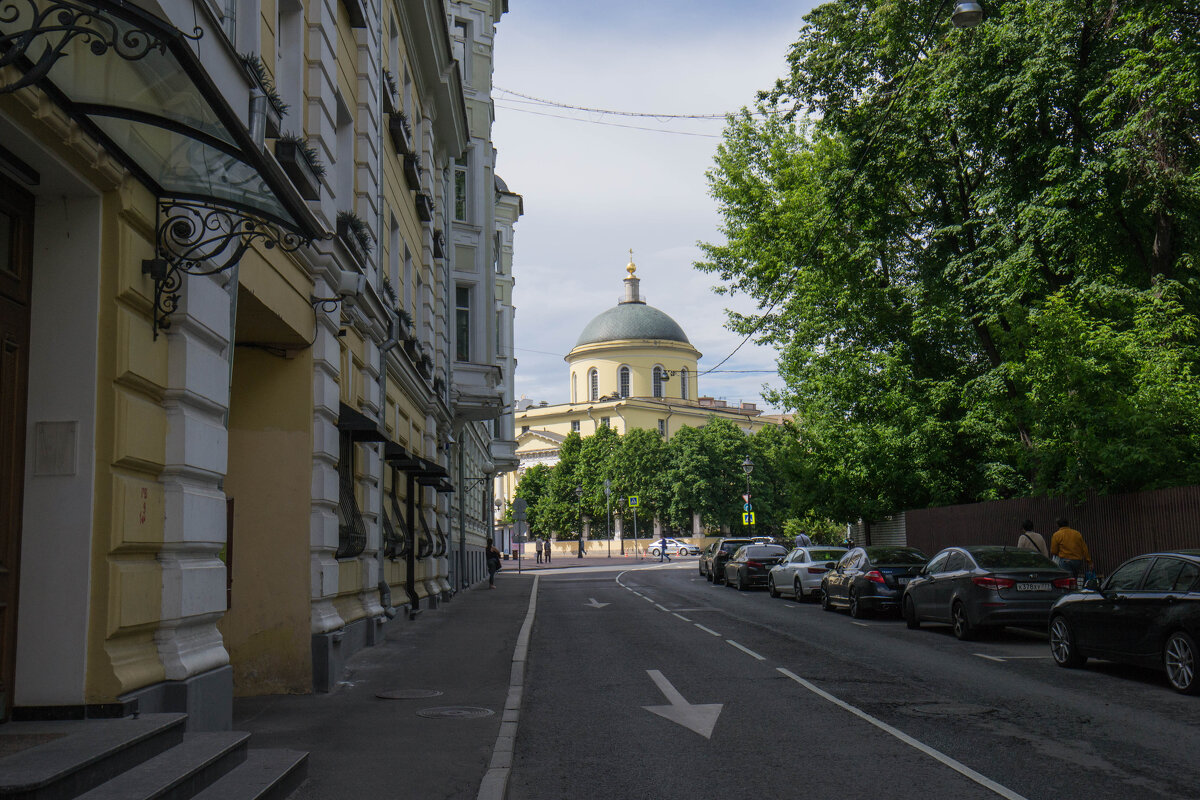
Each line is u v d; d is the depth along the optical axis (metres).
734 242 33.94
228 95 6.93
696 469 83.56
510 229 49.66
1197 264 20.77
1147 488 18.94
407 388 19.12
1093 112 21.23
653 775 7.22
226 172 6.58
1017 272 22.38
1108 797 6.40
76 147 5.79
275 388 11.05
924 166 24.64
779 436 33.75
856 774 7.11
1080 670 12.41
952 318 24.81
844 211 26.44
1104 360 19.39
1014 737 8.30
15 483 6.09
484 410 27.97
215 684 7.33
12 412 6.07
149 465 6.74
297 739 8.15
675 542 79.12
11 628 6.03
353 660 13.22
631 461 86.00
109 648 6.22
